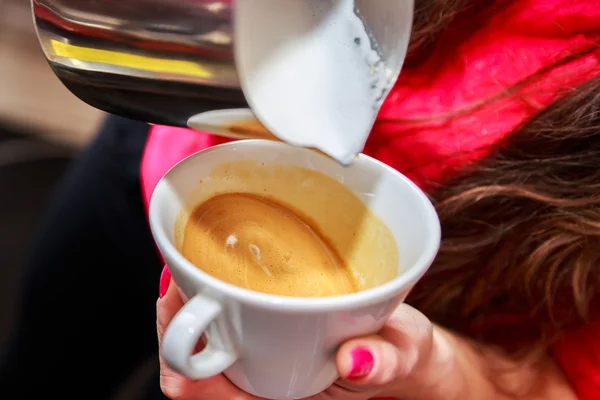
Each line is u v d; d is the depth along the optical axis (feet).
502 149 1.42
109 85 1.11
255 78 1.04
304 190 1.33
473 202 1.43
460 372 1.40
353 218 1.31
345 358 1.06
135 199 1.98
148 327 2.30
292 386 1.14
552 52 1.39
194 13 1.00
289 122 1.06
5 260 3.34
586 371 1.53
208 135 1.59
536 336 1.57
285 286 1.27
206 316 1.00
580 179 1.39
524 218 1.43
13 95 4.41
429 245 1.10
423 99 1.44
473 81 1.42
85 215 2.06
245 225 1.30
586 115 1.35
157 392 2.17
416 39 1.46
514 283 1.48
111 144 2.03
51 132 4.26
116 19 1.04
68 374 2.36
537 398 1.51
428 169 1.45
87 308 2.21
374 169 1.26
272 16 1.07
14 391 2.33
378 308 1.04
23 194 3.76
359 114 1.11
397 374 1.15
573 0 1.38
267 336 1.03
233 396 1.23
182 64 1.04
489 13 1.45
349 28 1.13
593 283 1.45
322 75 1.10
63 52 1.10
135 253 2.06
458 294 1.55
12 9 4.38
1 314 3.07
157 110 1.12
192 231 1.22
